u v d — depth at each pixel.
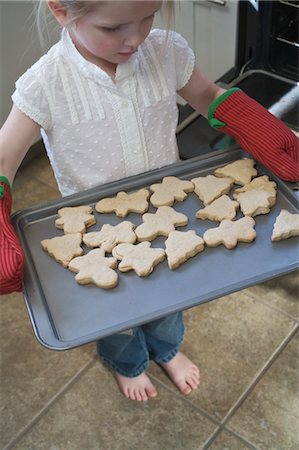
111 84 0.84
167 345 1.10
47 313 0.75
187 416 1.12
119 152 0.89
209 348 1.21
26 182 1.58
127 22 0.72
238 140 0.91
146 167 0.92
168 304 0.75
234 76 1.41
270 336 1.22
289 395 1.13
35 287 0.77
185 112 1.35
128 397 1.15
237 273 0.78
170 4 0.83
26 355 1.22
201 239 0.81
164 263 0.80
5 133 0.84
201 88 0.95
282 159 0.87
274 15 1.29
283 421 1.10
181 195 0.88
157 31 0.89
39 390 1.17
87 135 0.86
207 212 0.85
